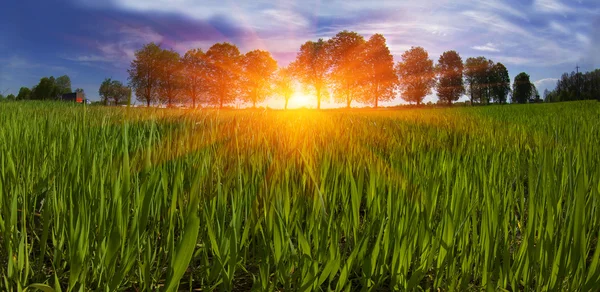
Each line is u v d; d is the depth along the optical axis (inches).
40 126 117.7
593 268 39.8
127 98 52.6
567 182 68.6
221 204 53.9
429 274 51.9
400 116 428.5
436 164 79.6
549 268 43.8
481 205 60.8
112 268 39.5
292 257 43.9
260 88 2263.8
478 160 84.5
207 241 53.7
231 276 43.3
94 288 45.1
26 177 70.3
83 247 42.7
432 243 49.1
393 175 71.3
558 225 48.3
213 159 86.4
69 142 78.3
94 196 52.2
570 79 3198.8
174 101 1764.3
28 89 2196.1
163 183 55.6
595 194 54.7
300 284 42.5
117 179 47.1
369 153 94.9
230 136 106.7
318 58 2284.7
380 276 46.0
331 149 97.4
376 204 59.1
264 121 182.4
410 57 2566.4
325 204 59.3
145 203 41.4
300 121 223.5
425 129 224.5
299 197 55.9
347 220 55.3
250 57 2242.9
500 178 72.1
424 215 46.9
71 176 56.5
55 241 48.8
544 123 239.6
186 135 94.3
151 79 1685.5
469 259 45.8
